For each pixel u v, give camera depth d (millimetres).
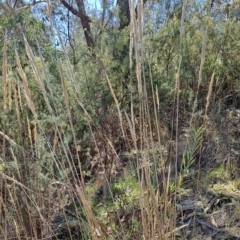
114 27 3535
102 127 2863
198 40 3449
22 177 1849
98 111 2959
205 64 3383
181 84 3275
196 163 2725
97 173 2770
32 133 2107
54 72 2807
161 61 3576
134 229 1838
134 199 2207
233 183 2521
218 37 3521
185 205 2254
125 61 3080
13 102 2078
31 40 2717
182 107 3172
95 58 3344
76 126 2834
